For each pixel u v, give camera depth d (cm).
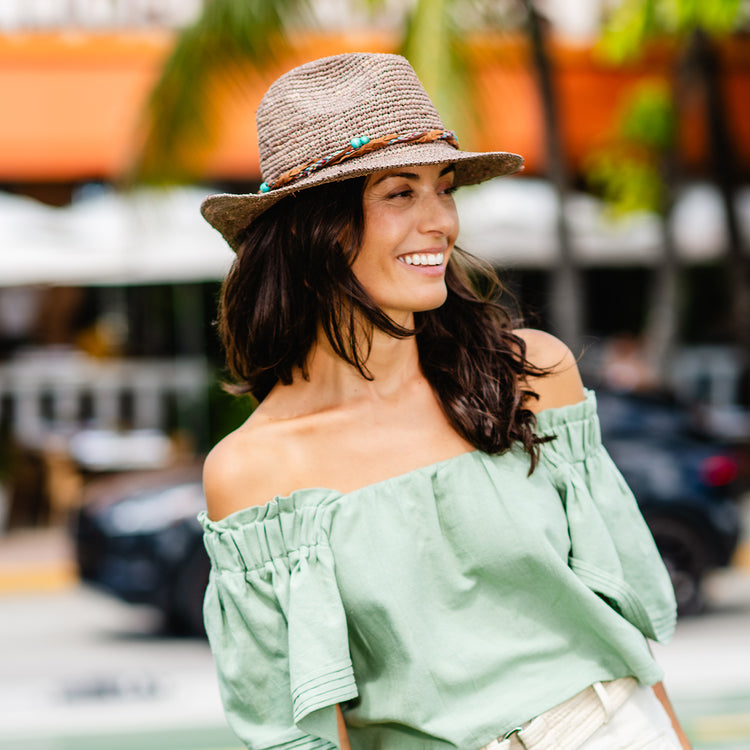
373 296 216
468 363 222
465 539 210
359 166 206
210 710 621
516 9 1012
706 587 864
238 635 210
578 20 1367
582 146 1311
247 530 209
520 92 1225
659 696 226
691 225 1371
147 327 1459
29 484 1345
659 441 854
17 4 1389
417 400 222
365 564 205
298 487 212
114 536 801
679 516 830
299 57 892
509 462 217
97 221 1243
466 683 205
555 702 206
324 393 224
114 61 1308
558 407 230
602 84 1314
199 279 1242
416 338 229
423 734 206
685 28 834
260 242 225
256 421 222
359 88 214
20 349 1451
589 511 219
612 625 209
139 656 762
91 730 588
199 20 841
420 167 214
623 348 1385
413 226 214
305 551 206
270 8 820
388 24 1219
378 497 210
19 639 835
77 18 1395
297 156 215
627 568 223
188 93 881
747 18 1150
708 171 1402
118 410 1448
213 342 1305
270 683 209
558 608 211
